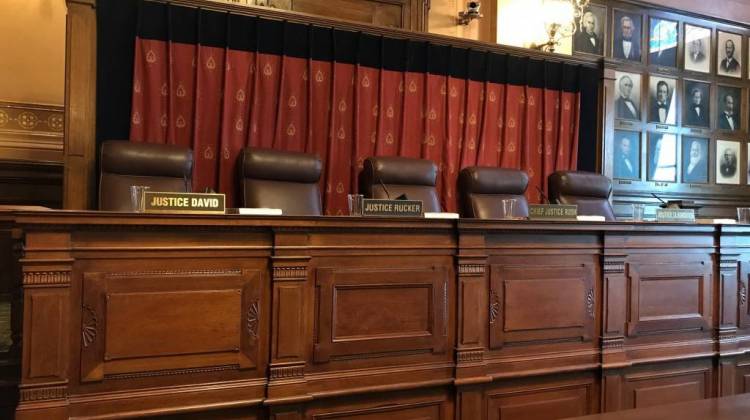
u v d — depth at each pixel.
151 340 1.90
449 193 4.13
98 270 1.85
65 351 1.78
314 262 2.13
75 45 3.06
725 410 1.62
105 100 3.24
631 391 2.71
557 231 2.53
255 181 3.23
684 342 2.86
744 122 6.23
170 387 1.92
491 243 2.43
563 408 2.56
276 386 2.03
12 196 3.99
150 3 3.29
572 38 5.51
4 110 4.02
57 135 4.14
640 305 2.74
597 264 2.66
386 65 3.93
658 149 5.88
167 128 3.35
